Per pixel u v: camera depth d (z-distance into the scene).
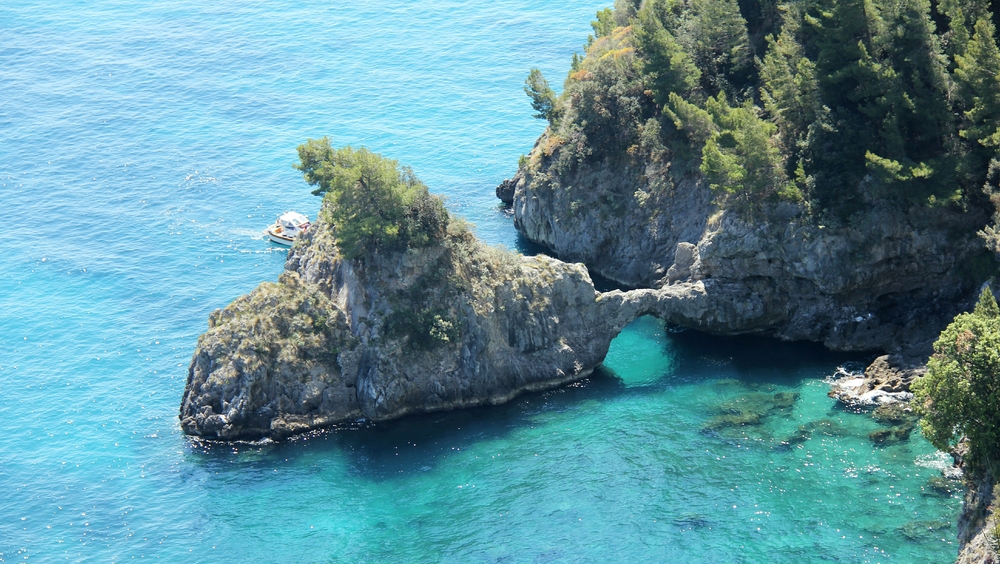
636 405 118.56
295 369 117.19
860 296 126.81
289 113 185.38
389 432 116.56
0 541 102.19
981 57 119.06
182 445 114.56
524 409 119.81
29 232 156.12
